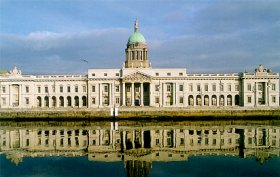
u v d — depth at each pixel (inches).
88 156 2394.2
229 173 1877.5
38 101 6240.2
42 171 1957.4
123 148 2682.1
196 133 3489.2
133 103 6023.6
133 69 6112.2
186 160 2224.4
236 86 6136.8
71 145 2861.7
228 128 3922.2
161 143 2896.2
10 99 6117.1
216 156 2352.4
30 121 4909.0
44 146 2834.6
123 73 6092.5
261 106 5310.0
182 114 4933.6
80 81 6190.9
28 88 6166.3
